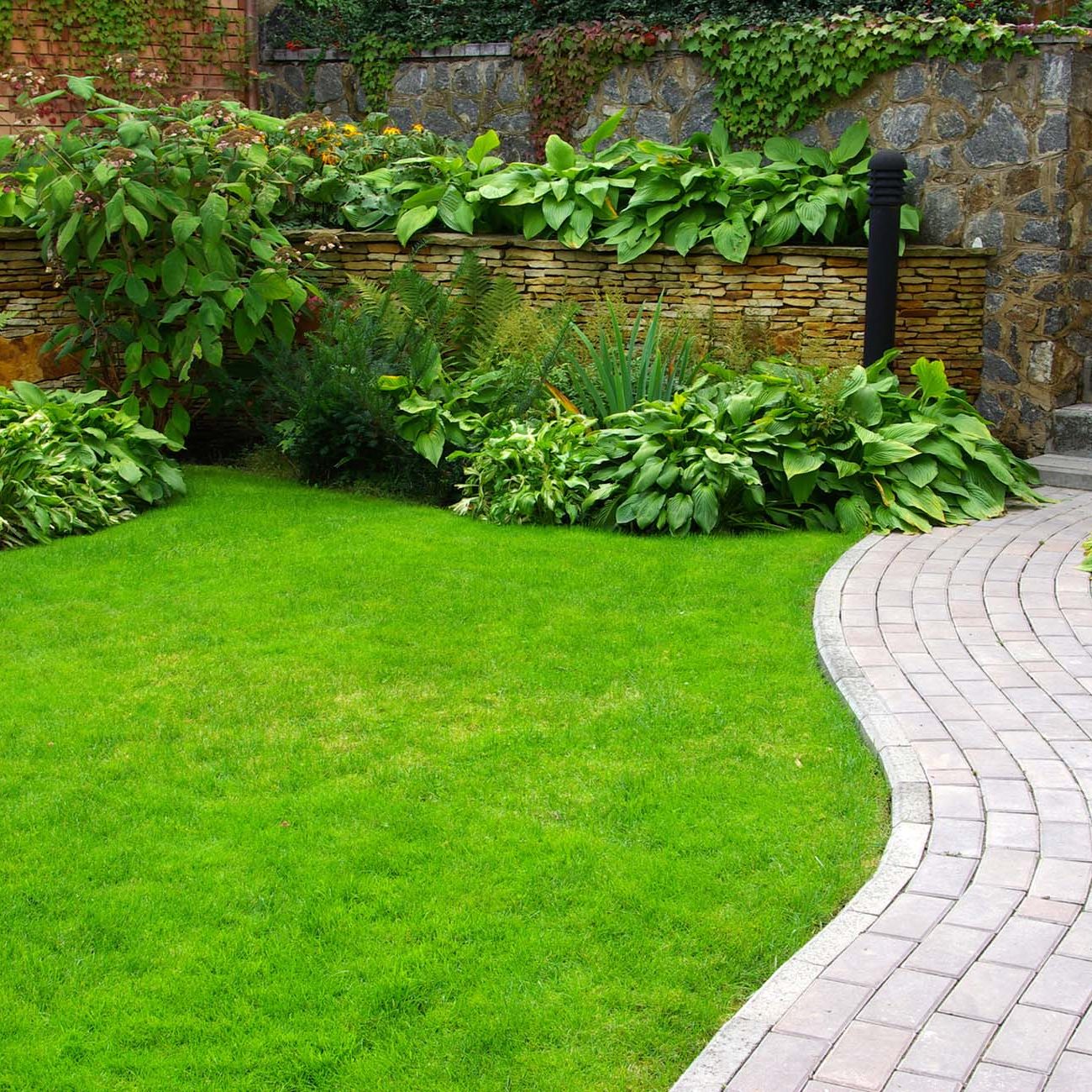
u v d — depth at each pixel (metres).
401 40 10.53
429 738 4.35
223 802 3.90
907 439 7.11
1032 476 7.84
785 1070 2.62
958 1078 2.59
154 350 7.94
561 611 5.59
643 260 8.84
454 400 7.84
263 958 3.12
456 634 5.33
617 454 7.16
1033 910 3.18
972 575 6.00
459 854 3.59
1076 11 8.73
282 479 8.16
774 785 3.98
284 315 8.17
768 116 9.18
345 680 4.85
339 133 9.36
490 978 3.04
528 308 8.29
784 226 8.55
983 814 3.67
